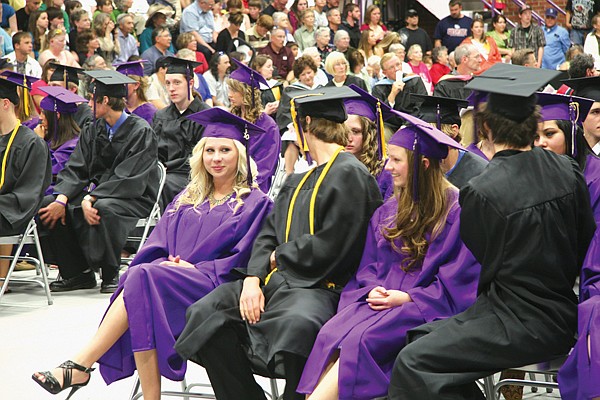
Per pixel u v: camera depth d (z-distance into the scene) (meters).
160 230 5.66
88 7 16.39
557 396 5.77
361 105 6.13
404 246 4.65
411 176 4.61
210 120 5.53
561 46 20.61
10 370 6.40
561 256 4.13
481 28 19.59
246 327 4.84
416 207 4.61
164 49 15.04
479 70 13.47
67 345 7.01
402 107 13.36
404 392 3.99
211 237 5.41
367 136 6.14
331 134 5.10
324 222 4.94
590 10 20.83
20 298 8.83
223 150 5.48
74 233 9.18
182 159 10.23
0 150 8.31
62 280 9.30
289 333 4.56
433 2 22.81
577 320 4.13
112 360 5.23
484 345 4.00
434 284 4.53
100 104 9.07
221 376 4.82
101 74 9.11
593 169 5.06
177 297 5.11
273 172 10.23
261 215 5.43
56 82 10.52
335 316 4.59
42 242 9.16
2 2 14.63
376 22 19.38
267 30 17.19
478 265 4.45
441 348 4.03
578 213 4.23
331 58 13.31
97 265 8.91
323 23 18.47
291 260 4.94
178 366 5.05
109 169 9.18
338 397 4.34
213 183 5.64
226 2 18.27
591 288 4.21
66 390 6.03
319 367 4.41
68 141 9.64
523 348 3.98
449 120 6.87
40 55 13.17
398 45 16.44
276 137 10.25
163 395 5.73
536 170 4.12
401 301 4.51
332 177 4.99
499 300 4.09
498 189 4.07
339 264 4.90
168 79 10.28
